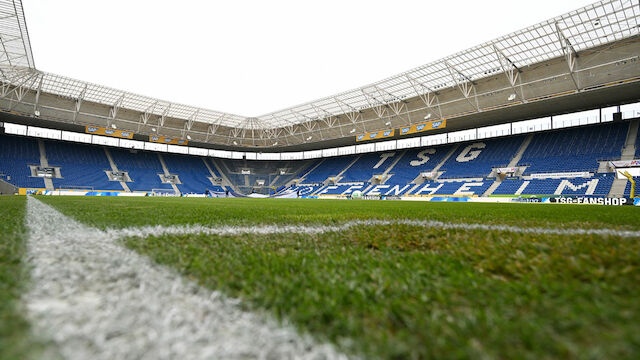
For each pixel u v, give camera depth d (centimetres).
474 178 3206
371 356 74
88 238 243
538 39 2058
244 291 120
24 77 2673
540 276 138
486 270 161
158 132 4003
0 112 3033
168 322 90
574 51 2133
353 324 89
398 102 3309
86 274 140
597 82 2288
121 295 114
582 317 94
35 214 486
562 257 178
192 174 4616
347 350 77
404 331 86
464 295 116
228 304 107
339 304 107
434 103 3119
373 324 93
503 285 128
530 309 102
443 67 2514
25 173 3284
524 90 2603
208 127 4266
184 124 4094
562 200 2384
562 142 2994
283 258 181
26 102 3064
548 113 2953
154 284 127
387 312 100
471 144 3688
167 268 152
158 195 3959
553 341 79
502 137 3453
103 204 954
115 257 175
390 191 3600
